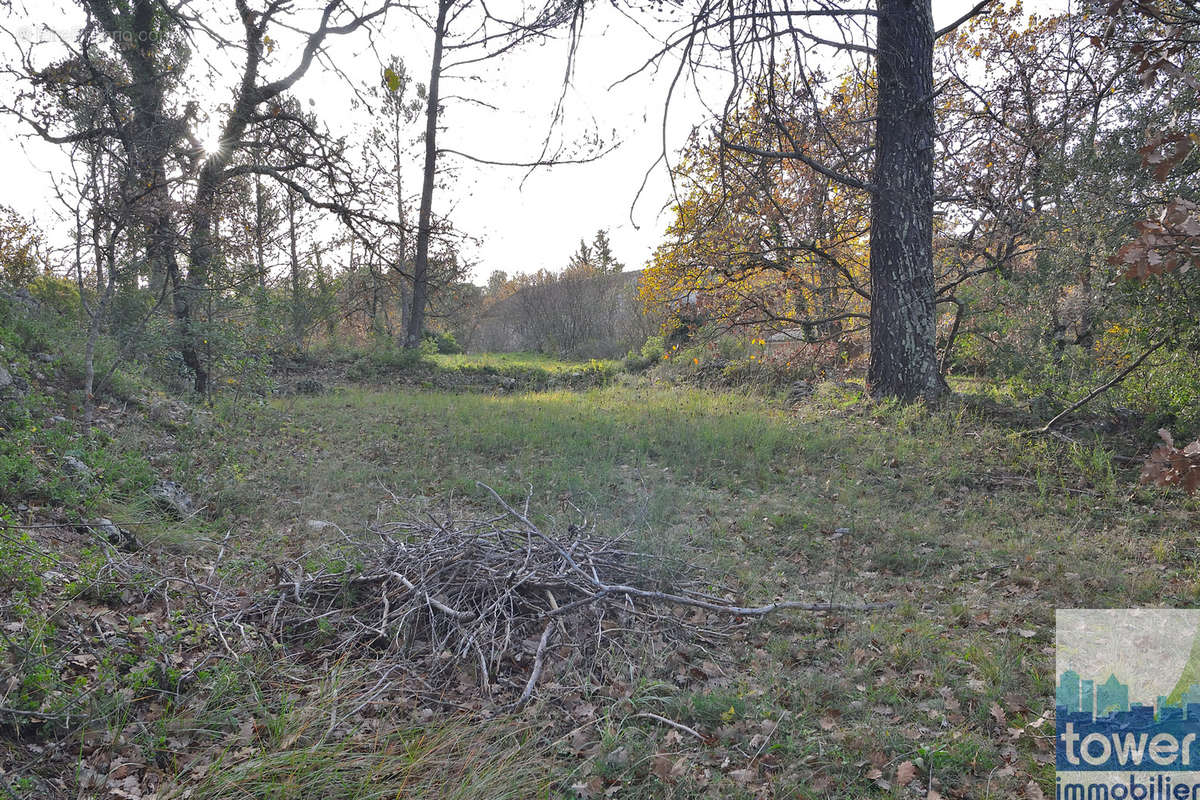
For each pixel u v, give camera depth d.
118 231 8.30
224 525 6.93
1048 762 3.41
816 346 15.41
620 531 6.37
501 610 4.64
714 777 3.42
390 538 5.72
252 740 3.58
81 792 3.12
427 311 30.19
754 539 6.61
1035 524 6.91
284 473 8.76
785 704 4.02
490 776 3.33
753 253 12.97
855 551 6.36
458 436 10.63
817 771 3.44
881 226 11.09
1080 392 9.85
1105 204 9.38
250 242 12.54
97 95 9.03
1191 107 8.01
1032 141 10.43
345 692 4.01
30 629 3.90
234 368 11.46
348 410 13.21
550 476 8.55
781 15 4.58
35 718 3.43
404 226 13.94
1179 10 4.80
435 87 22.05
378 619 4.76
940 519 7.10
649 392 15.04
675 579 5.44
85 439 7.65
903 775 3.34
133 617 4.55
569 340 29.02
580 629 4.66
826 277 14.35
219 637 4.43
